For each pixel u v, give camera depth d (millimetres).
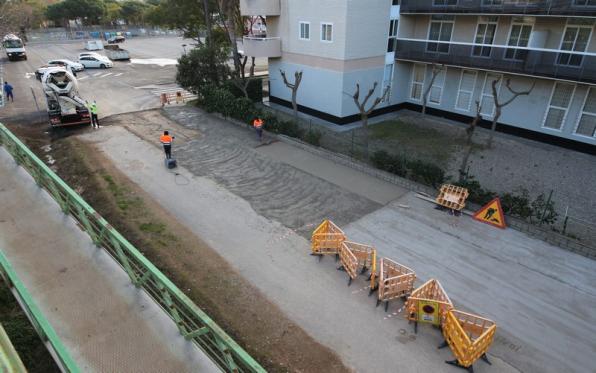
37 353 6699
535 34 18109
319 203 13812
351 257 9844
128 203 13375
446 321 8188
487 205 12531
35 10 66312
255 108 21047
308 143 18312
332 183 15180
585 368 7906
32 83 31172
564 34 17562
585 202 14281
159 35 72500
